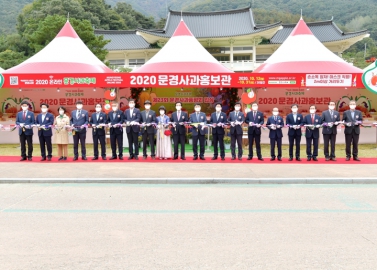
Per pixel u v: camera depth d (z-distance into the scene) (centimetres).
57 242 469
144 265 398
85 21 3606
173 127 1150
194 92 1672
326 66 1528
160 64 1556
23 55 4609
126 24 7362
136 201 681
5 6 8456
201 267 393
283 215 588
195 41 1708
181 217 577
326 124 1117
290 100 1675
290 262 406
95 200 689
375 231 511
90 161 1120
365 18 8494
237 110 1152
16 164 1063
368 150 1394
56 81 1373
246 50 4809
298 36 1695
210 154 1286
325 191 772
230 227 527
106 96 1411
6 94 1666
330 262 406
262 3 9694
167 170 964
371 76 1354
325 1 9688
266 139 1573
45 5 5584
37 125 1110
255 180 854
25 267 394
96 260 412
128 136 1148
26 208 633
